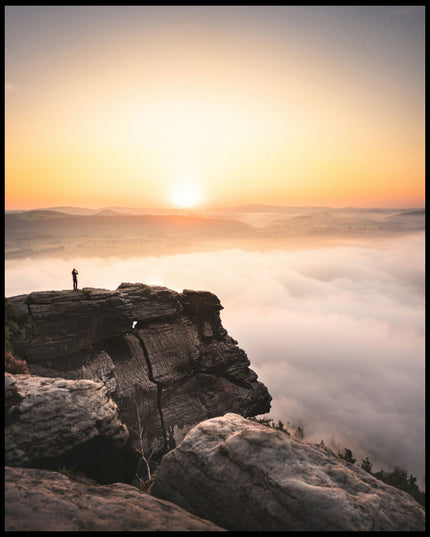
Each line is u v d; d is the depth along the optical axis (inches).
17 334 1237.7
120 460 991.0
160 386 1512.1
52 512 446.9
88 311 1397.6
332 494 481.4
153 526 442.9
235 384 1802.4
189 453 619.2
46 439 845.8
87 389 997.2
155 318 1654.8
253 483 524.7
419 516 489.7
